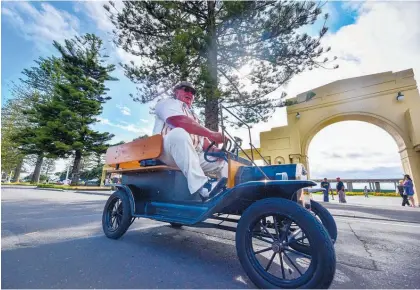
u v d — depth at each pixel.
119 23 8.78
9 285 1.50
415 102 11.38
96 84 24.92
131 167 3.05
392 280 1.81
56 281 1.59
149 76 8.98
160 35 9.06
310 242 1.47
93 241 2.68
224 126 2.33
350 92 12.69
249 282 1.70
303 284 1.44
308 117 13.38
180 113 2.65
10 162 32.53
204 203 2.22
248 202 2.11
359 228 4.16
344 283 1.75
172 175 2.63
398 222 4.91
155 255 2.25
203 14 8.96
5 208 5.49
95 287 1.53
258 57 8.48
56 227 3.40
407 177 10.34
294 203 1.61
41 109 22.52
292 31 8.11
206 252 2.41
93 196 10.84
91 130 22.55
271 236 1.77
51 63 26.73
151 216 2.50
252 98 8.64
